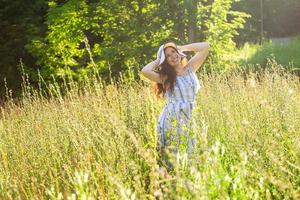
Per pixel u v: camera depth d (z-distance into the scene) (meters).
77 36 13.68
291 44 15.91
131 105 6.30
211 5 12.80
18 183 4.56
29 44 14.80
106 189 3.83
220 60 12.38
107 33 13.50
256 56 14.92
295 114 4.80
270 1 26.73
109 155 4.49
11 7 17.34
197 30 12.87
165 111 5.14
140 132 5.29
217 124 5.43
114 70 13.33
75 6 13.69
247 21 25.22
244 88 7.04
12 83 16.83
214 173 3.21
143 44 13.01
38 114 7.62
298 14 27.39
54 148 5.23
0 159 5.40
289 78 7.56
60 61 14.06
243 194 3.26
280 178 3.47
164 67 5.21
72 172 4.60
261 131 4.55
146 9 13.18
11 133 6.46
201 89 6.70
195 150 3.96
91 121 6.21
